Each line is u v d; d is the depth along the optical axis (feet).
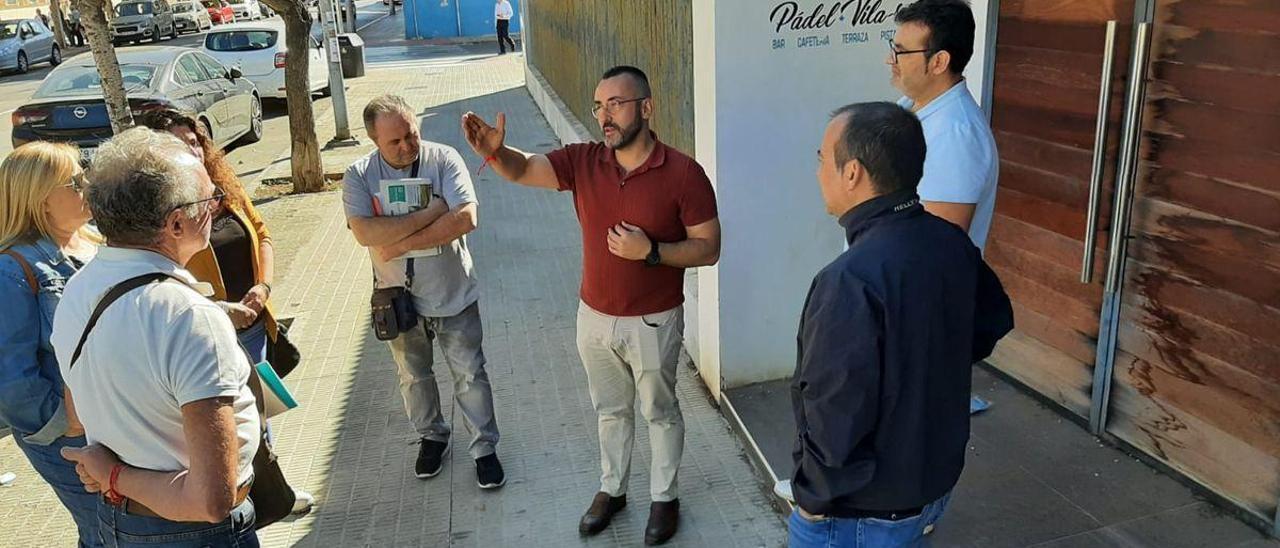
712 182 13.38
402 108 11.18
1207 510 10.36
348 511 12.29
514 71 67.51
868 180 6.50
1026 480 11.23
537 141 39.50
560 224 25.71
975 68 12.98
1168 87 10.12
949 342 6.60
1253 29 9.08
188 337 6.27
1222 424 10.14
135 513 6.85
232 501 6.36
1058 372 12.57
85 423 6.66
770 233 13.64
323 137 43.50
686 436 13.64
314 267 23.30
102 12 16.55
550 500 12.32
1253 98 9.18
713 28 12.52
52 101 33.42
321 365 17.15
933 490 6.83
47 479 8.59
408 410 12.85
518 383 15.88
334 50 39.93
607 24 27.91
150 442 6.46
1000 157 12.97
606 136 9.65
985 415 12.78
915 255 6.37
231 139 41.16
